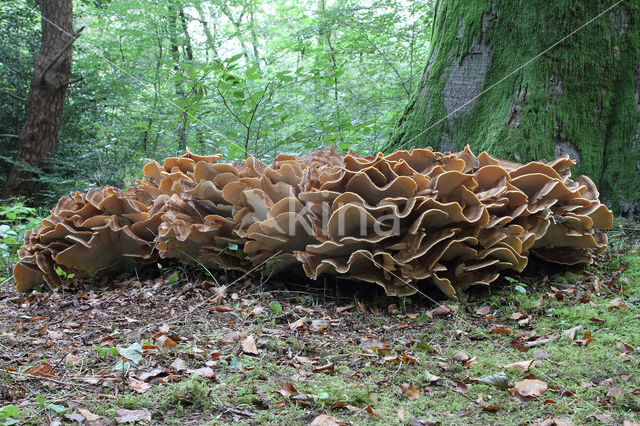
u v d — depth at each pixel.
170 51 6.25
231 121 4.20
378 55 4.80
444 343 1.67
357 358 1.58
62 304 2.05
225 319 1.80
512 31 2.52
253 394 1.38
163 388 1.39
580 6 2.42
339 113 3.36
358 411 1.33
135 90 5.74
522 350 1.60
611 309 1.78
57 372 1.46
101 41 6.61
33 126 6.21
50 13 6.12
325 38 5.17
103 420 1.25
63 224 2.21
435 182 1.85
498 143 2.45
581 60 2.43
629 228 2.34
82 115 7.30
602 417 1.28
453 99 2.64
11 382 1.38
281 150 4.23
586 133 2.45
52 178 5.93
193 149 4.18
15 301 2.20
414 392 1.42
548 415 1.31
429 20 4.46
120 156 5.43
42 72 6.14
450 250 1.91
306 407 1.34
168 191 2.27
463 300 1.89
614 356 1.52
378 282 1.88
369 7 4.49
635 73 2.44
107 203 2.22
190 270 2.22
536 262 2.13
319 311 1.87
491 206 1.87
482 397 1.39
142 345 1.57
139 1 5.67
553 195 1.98
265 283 2.08
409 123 2.78
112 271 2.33
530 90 2.45
